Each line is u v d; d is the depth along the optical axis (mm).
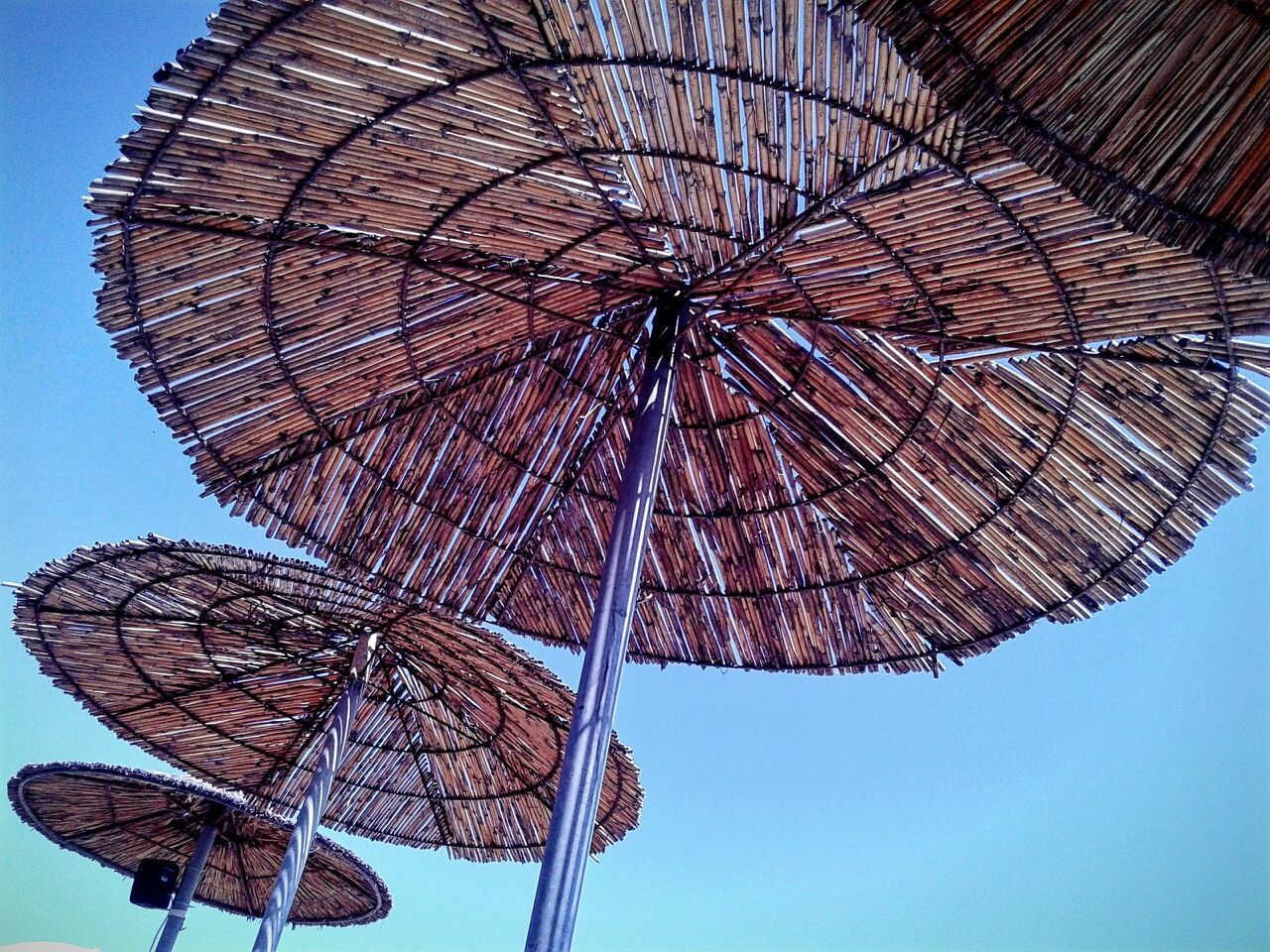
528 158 6383
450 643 11250
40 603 10672
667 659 10617
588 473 9836
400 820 14281
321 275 7414
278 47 5375
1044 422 7652
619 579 6688
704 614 10266
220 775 13961
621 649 6477
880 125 5523
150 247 6730
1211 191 4438
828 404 8562
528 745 12445
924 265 6750
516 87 5727
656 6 5168
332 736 10836
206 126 5836
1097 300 6387
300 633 11633
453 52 5465
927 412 8109
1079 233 5941
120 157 6004
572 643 10602
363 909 16375
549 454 9719
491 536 10094
